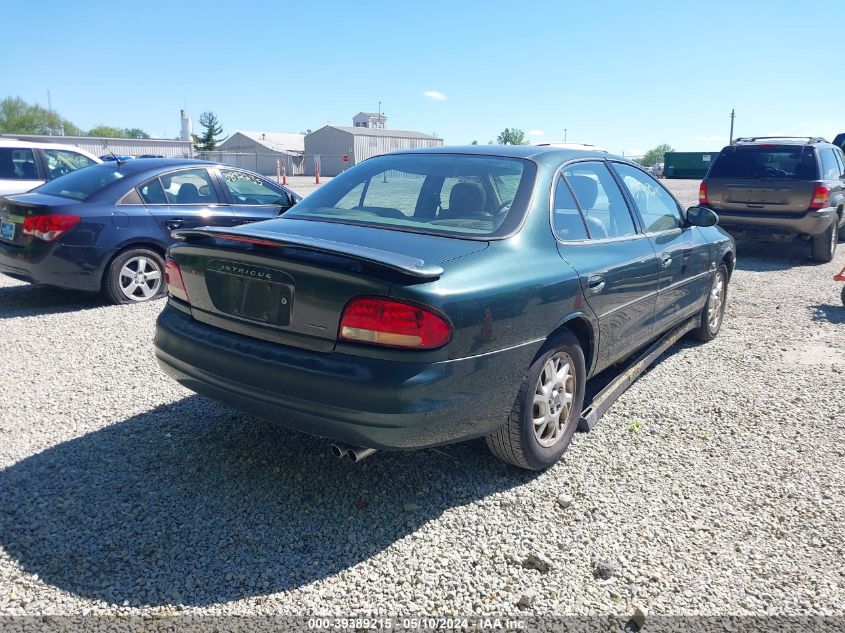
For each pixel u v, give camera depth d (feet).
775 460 12.89
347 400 9.30
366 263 9.23
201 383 10.88
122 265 23.93
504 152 13.30
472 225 11.46
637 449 13.24
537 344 10.97
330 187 13.73
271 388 9.86
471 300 9.77
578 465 12.51
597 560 9.66
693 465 12.62
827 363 18.86
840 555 9.93
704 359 19.15
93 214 22.99
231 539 9.87
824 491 11.73
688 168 161.79
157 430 13.38
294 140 278.87
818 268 35.19
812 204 34.53
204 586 8.86
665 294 15.93
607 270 12.82
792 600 8.95
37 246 22.20
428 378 9.35
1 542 9.61
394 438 9.39
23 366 17.12
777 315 24.59
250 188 27.78
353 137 216.54
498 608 8.66
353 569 9.31
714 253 19.33
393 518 10.55
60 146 34.81
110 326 21.15
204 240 11.14
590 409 13.41
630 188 15.51
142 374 16.71
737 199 36.40
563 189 12.87
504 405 10.69
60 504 10.59
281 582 9.00
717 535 10.36
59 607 8.40
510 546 9.95
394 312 9.23
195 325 11.36
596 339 12.88
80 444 12.69
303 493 11.19
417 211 12.25
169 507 10.64
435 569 9.36
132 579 8.95
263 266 10.19
